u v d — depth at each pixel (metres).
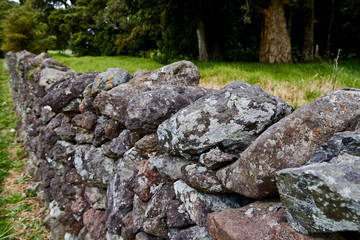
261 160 1.22
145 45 16.39
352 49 14.00
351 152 1.00
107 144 2.66
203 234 1.57
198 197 1.60
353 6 13.88
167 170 1.87
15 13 15.32
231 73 5.41
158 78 2.46
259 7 9.56
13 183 5.14
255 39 15.73
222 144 1.53
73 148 3.26
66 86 3.41
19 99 8.87
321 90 3.52
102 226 2.67
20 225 3.93
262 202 1.31
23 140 6.77
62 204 3.50
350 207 0.86
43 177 4.43
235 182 1.38
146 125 1.98
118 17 11.07
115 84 2.61
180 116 1.66
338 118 1.15
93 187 2.92
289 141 1.19
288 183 1.03
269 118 1.45
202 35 10.80
